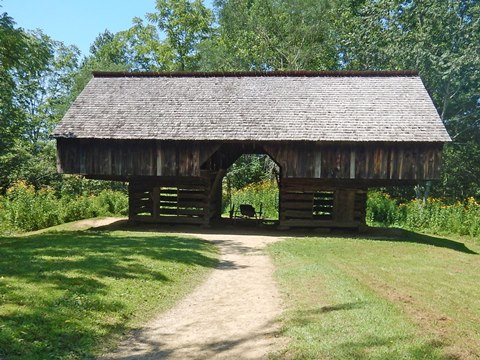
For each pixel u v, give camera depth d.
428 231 21.34
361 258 13.05
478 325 6.67
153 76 22.14
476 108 32.31
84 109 20.12
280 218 19.72
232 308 7.82
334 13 38.59
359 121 18.42
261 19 40.47
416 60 30.02
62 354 5.52
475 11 30.39
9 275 8.45
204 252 13.18
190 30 50.25
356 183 19.45
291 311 7.28
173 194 20.72
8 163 31.56
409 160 18.08
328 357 5.27
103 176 20.73
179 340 6.28
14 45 16.52
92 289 8.02
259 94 20.31
